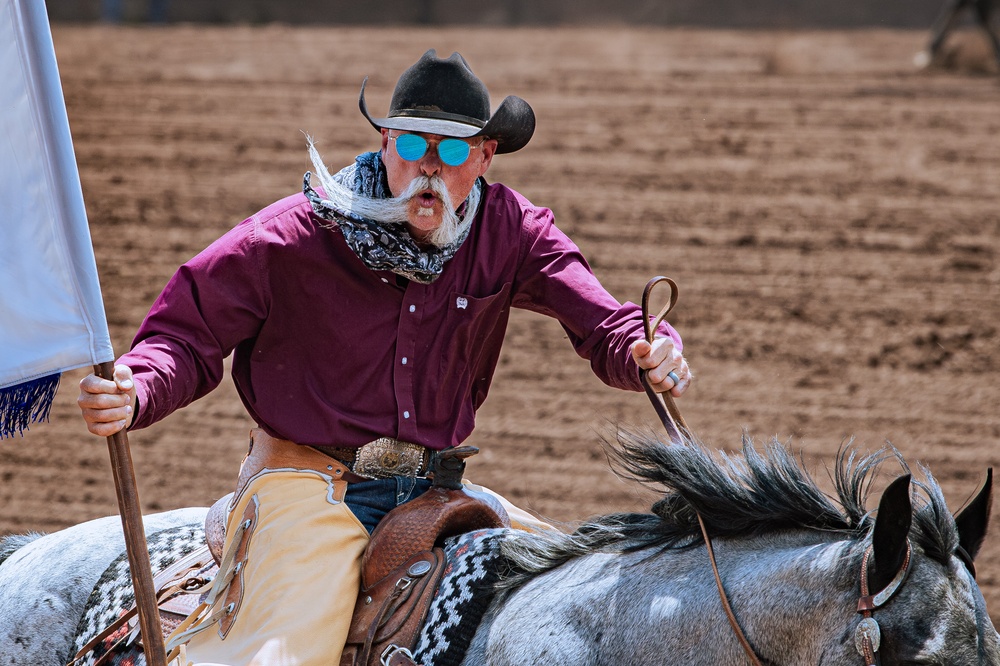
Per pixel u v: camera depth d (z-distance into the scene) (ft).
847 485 29.43
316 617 32.35
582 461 90.89
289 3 405.59
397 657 31.63
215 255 34.65
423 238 35.40
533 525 37.76
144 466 91.56
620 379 36.99
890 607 25.88
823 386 105.19
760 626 27.78
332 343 35.40
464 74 35.04
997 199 153.48
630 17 398.21
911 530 26.58
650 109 200.95
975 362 110.11
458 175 34.71
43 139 30.09
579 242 139.44
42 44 29.81
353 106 208.23
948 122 190.80
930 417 98.99
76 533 41.42
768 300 123.65
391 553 33.30
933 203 152.15
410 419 35.47
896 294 124.98
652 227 144.56
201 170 171.22
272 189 162.91
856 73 235.20
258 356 36.01
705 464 30.50
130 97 215.51
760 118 194.39
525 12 407.85
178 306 34.27
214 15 397.80
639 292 124.88
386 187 35.55
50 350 30.25
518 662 30.12
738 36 301.63
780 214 148.97
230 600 33.99
